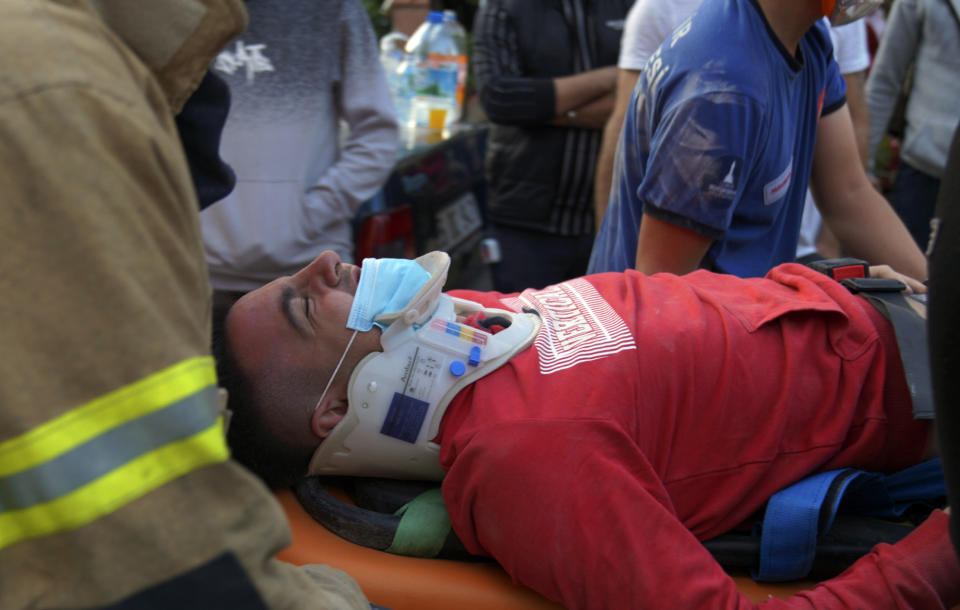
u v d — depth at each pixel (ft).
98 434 1.97
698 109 4.78
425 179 9.84
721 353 4.34
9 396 1.91
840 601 3.67
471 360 4.24
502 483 3.77
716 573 3.59
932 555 3.73
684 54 4.95
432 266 4.55
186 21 2.24
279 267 7.08
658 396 4.17
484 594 4.09
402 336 4.24
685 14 6.64
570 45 9.59
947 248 2.57
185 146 2.64
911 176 10.72
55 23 2.01
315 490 4.58
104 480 1.97
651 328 4.35
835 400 4.42
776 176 5.22
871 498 4.57
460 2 17.26
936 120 10.21
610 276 5.00
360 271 4.51
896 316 4.55
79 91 1.96
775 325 4.52
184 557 2.05
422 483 4.66
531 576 3.78
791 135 5.26
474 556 4.34
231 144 6.77
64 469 1.94
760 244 5.60
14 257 1.91
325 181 7.11
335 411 4.34
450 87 11.89
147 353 2.00
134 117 2.04
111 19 2.20
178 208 2.17
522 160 9.77
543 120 9.43
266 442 4.28
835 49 8.13
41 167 1.91
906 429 4.52
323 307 4.26
